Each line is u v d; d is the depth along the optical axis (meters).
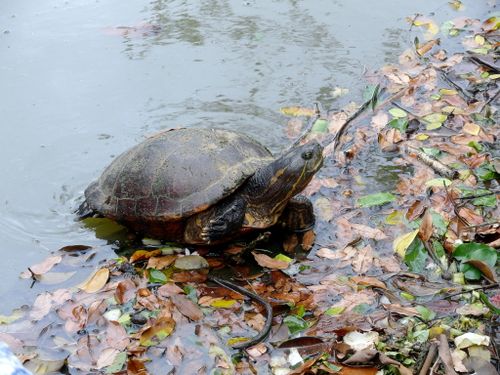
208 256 1.12
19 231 1.20
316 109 1.44
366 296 1.02
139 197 1.11
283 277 1.07
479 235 1.10
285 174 1.07
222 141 1.13
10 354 0.67
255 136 1.38
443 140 1.32
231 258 1.12
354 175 1.26
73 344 0.99
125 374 0.94
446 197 1.17
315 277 1.07
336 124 1.39
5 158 1.36
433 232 1.10
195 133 1.14
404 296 1.01
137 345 0.98
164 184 1.09
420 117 1.38
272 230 1.17
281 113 1.44
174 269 1.10
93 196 1.17
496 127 1.33
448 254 1.07
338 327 0.97
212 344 0.98
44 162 1.35
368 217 1.17
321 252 1.11
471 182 1.21
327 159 1.30
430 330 0.95
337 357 0.93
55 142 1.40
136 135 1.41
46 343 1.00
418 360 0.91
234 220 1.08
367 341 0.94
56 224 1.21
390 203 1.19
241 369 0.94
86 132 1.42
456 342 0.93
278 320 1.00
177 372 0.94
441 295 1.01
